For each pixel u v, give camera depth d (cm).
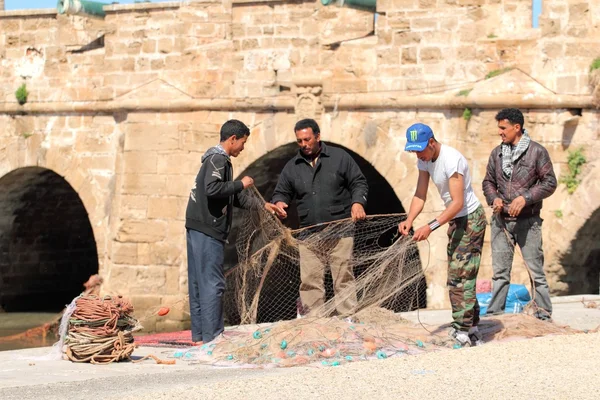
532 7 2428
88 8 2966
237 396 980
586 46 2298
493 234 1456
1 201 3272
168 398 978
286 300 1911
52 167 3041
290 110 2667
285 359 1204
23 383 1081
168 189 2792
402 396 972
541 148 1410
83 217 3578
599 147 2262
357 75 2583
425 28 2495
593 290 2381
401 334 1316
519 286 1695
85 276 3634
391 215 1523
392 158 2531
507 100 2331
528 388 999
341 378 1054
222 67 2752
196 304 1367
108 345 1228
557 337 1292
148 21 2848
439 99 2444
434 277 2395
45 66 3055
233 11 2734
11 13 3089
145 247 2806
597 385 1009
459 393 981
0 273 3369
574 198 2288
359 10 2611
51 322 2811
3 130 3133
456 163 1240
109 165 2953
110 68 2909
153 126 2814
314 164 1441
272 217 1439
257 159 2714
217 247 1334
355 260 1432
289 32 2677
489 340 1340
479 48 2434
